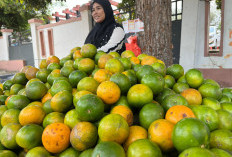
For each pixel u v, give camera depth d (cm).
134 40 409
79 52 262
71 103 178
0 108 201
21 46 1383
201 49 662
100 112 149
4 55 1543
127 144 137
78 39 934
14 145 160
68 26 969
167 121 137
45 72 241
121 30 353
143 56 264
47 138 140
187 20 648
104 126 133
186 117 137
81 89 186
